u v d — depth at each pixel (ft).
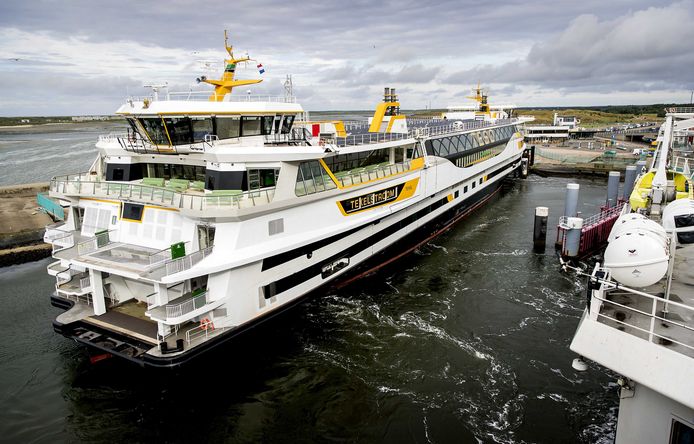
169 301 54.03
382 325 71.00
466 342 66.08
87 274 65.31
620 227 41.73
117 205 64.34
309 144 69.72
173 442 49.26
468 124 137.39
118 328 55.31
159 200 59.57
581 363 34.17
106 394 56.44
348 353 63.77
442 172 107.86
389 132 111.45
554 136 364.58
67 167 293.84
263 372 59.98
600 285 34.32
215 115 63.31
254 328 60.13
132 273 51.93
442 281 88.22
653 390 29.78
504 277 90.07
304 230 66.39
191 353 51.39
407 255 101.60
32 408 54.44
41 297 88.43
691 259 45.52
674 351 28.78
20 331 73.26
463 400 53.98
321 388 56.85
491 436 48.47
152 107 61.36
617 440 33.14
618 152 271.49
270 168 61.05
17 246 124.57
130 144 67.46
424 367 60.34
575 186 107.96
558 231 105.70
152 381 58.29
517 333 68.49
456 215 127.34
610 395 54.24
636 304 36.52
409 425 50.31
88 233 68.03
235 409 53.67
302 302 68.90
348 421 51.37
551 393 54.80
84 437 50.06
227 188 58.90
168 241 60.18
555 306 77.30
